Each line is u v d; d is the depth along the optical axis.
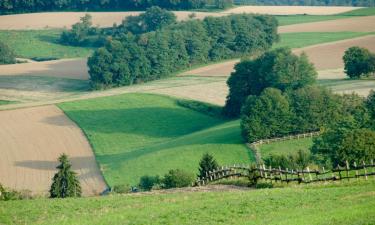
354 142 194.75
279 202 111.31
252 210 106.88
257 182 157.00
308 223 91.62
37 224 110.81
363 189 117.00
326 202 107.75
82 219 112.88
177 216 107.50
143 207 120.56
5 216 119.56
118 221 107.75
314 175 156.00
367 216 92.38
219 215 105.31
